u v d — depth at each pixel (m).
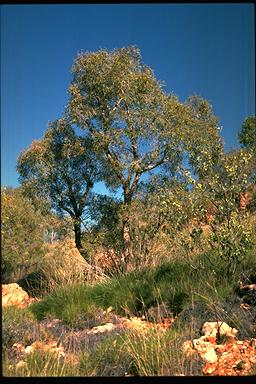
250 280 7.51
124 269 10.67
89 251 14.84
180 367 4.73
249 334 5.71
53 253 13.87
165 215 8.89
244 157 8.15
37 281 12.06
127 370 4.97
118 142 15.20
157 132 14.94
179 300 7.50
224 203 8.12
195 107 16.03
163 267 8.99
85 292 8.83
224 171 8.43
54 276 11.48
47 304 8.64
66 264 12.11
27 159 15.80
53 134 16.17
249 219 8.43
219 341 5.64
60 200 15.96
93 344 5.99
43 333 6.72
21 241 14.88
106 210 15.26
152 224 11.66
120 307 8.09
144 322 7.27
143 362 4.90
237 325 5.92
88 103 15.85
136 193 15.08
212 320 6.28
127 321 7.42
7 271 14.45
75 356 5.51
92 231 15.50
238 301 6.72
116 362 5.05
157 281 8.53
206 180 8.25
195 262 8.48
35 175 15.95
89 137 16.00
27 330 6.79
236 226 7.89
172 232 8.67
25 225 15.19
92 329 7.09
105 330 6.82
